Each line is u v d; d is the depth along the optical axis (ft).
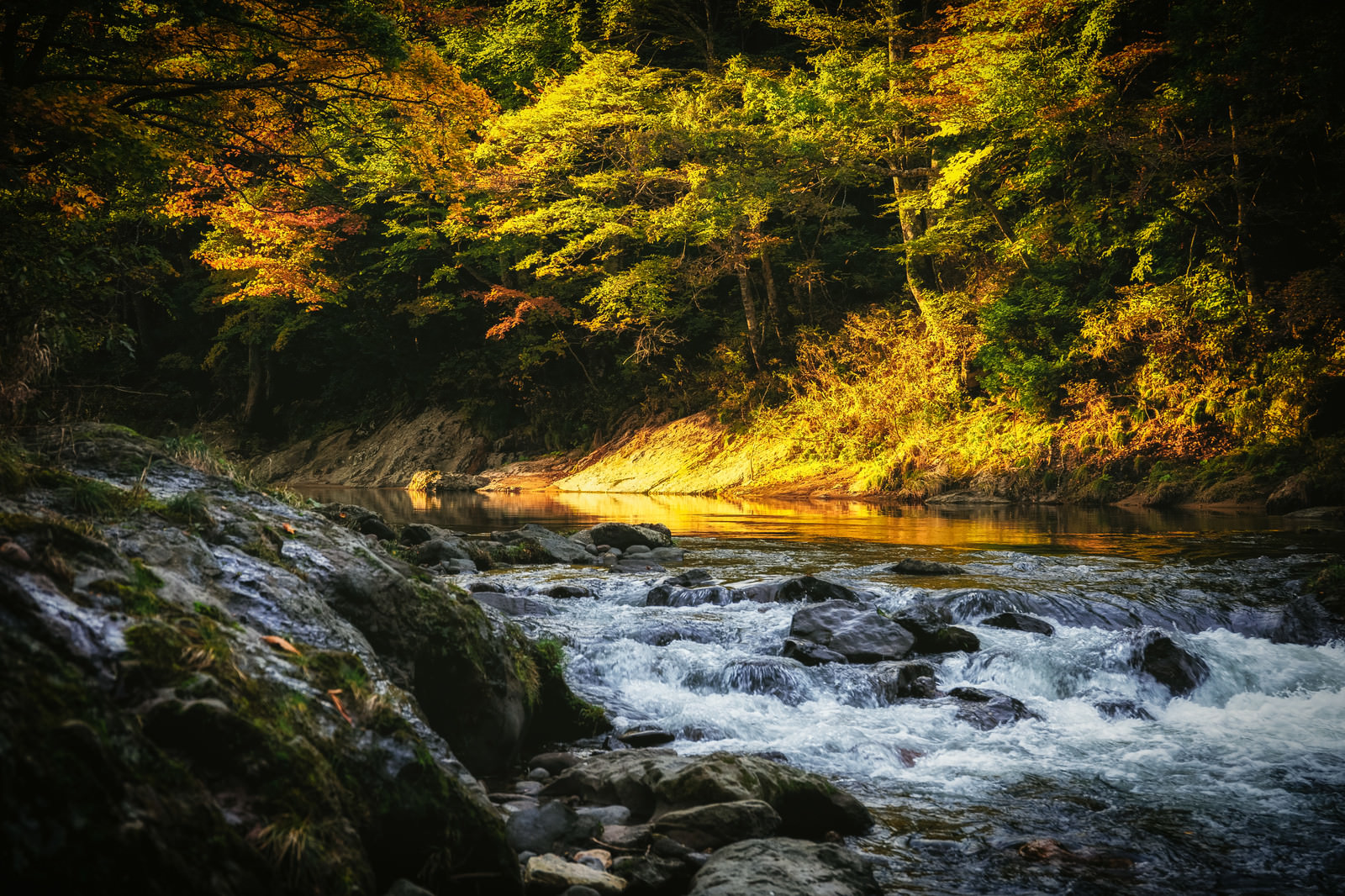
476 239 121.90
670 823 14.46
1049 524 60.39
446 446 129.90
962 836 15.25
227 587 13.93
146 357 146.00
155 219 53.57
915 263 99.55
